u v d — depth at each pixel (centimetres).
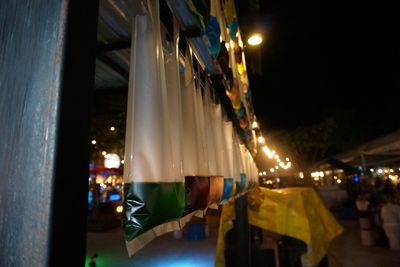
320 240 475
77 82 62
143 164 81
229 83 215
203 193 131
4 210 57
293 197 490
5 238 55
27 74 62
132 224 75
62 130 58
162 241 1134
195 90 151
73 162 60
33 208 55
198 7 124
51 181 55
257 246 555
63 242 56
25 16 66
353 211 1539
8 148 60
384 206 984
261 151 886
